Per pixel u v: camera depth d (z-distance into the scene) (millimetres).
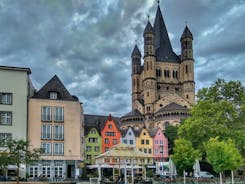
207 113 71750
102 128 125875
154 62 192500
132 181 52062
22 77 75625
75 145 78688
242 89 73625
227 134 67875
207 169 92812
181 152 60031
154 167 107438
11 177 65562
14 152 48906
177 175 77188
